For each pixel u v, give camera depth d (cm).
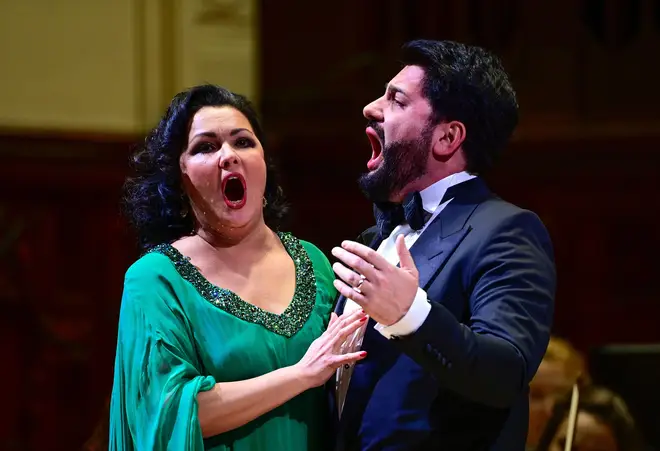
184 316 548
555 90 1517
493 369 470
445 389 523
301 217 1516
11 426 1396
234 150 573
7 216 1395
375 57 1538
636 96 1504
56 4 1415
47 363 1406
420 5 1528
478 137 566
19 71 1401
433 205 570
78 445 1405
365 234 621
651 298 1485
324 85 1544
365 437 536
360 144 1510
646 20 1506
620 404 733
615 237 1498
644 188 1491
